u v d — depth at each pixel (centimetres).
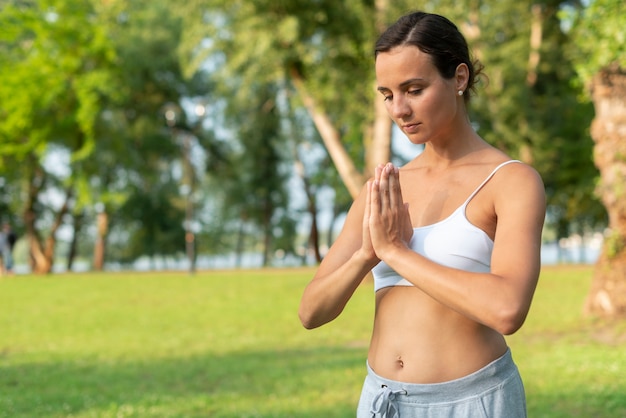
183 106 4116
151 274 3134
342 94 2192
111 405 726
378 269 209
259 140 4316
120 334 1319
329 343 1172
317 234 4712
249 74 2064
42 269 4044
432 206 204
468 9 2041
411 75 192
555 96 3253
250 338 1240
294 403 736
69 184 3700
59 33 3388
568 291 1855
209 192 4672
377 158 2027
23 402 755
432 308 199
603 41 1154
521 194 192
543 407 678
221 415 681
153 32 3722
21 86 3384
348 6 2012
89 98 3391
